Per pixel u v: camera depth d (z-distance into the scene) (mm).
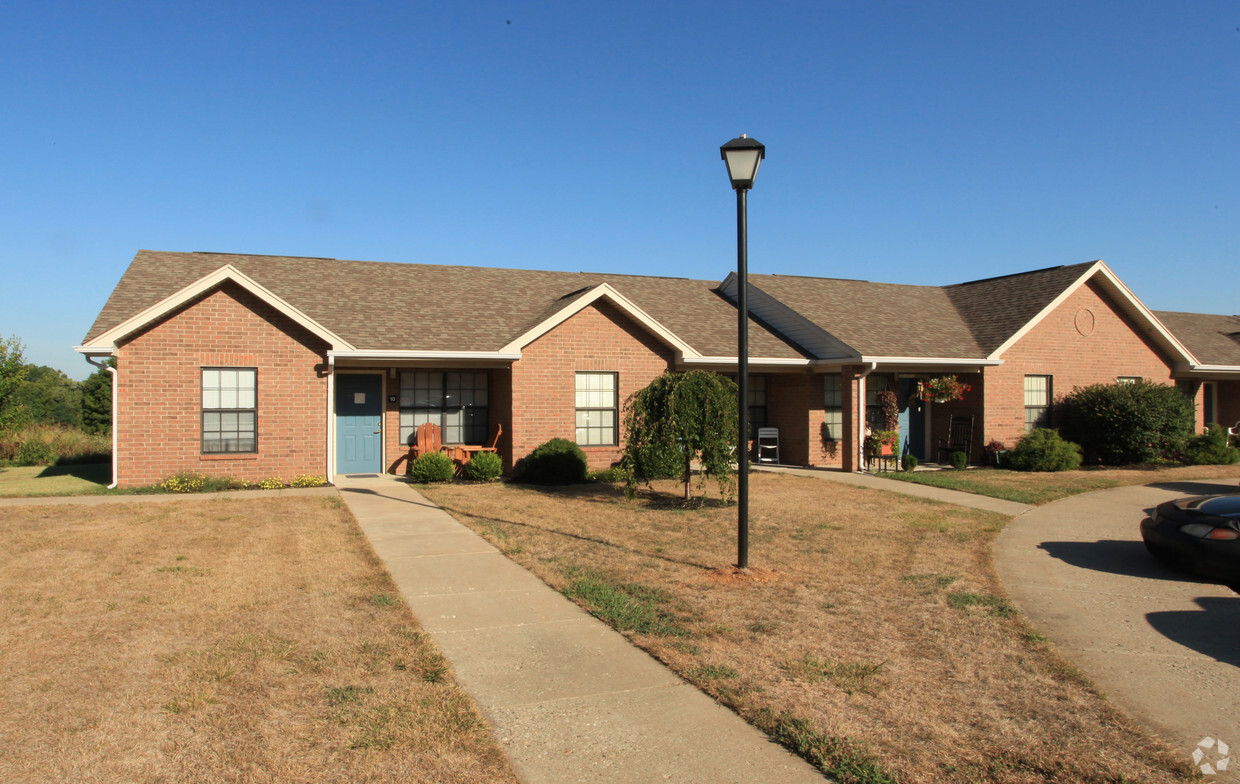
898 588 7832
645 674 5500
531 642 6156
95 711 4754
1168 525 8789
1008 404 19797
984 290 23344
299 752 4266
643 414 13148
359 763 4156
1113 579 8531
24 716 4684
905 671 5578
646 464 12773
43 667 5469
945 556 9383
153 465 14438
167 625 6418
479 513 12219
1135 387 19969
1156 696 5207
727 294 22969
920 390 19734
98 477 16609
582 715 4812
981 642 6230
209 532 10414
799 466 19375
